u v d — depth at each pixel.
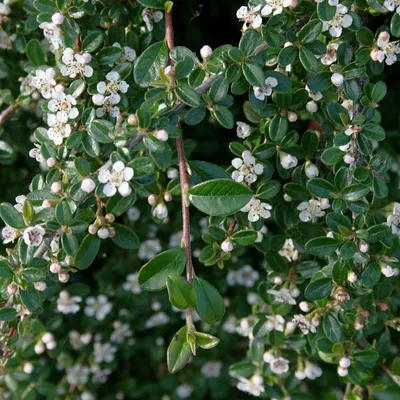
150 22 0.39
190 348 0.32
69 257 0.36
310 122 0.43
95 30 0.37
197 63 0.36
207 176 0.35
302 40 0.36
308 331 0.39
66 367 0.48
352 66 0.36
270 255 0.41
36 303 0.35
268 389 0.44
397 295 0.43
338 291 0.36
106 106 0.36
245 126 0.39
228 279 0.48
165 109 0.34
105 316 0.49
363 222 0.35
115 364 0.49
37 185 0.37
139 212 0.46
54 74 0.37
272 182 0.37
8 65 0.44
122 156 0.34
